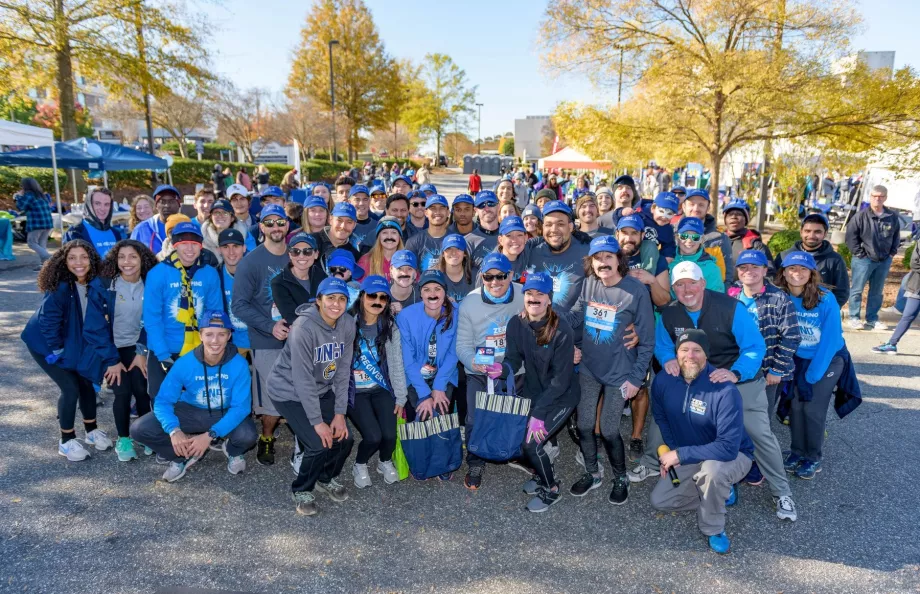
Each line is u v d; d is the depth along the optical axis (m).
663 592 3.07
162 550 3.34
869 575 3.20
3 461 4.26
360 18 44.22
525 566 3.29
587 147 12.74
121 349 4.36
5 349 6.64
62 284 4.05
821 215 5.11
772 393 4.16
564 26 12.02
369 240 5.95
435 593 3.05
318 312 3.65
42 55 16.44
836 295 5.16
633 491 4.15
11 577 3.06
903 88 9.77
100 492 3.93
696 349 3.47
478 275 4.74
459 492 4.12
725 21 10.94
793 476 4.29
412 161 61.59
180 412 4.08
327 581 3.12
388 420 4.06
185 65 18.59
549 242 4.59
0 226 11.30
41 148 13.40
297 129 39.81
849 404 4.25
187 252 4.26
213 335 3.89
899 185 15.75
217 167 22.48
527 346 3.80
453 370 4.25
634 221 4.66
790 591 3.08
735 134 12.30
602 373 3.86
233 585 3.07
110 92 18.59
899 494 4.01
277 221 4.27
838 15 10.26
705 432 3.55
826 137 11.09
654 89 11.65
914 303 6.61
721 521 3.44
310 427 3.69
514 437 3.84
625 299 3.78
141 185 23.22
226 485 4.10
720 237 5.11
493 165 55.66
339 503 3.92
